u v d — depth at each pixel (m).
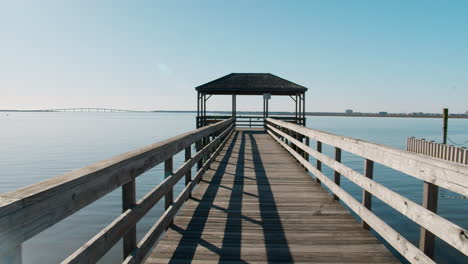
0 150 31.22
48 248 7.22
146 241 2.53
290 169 7.37
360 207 3.41
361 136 51.59
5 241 1.03
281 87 20.61
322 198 4.89
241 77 22.11
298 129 7.51
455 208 10.70
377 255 2.93
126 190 2.20
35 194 1.17
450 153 16.47
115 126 89.94
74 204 1.44
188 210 4.26
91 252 1.58
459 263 6.00
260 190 5.38
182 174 3.95
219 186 5.67
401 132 63.47
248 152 10.44
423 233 2.18
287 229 3.57
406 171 2.38
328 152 29.61
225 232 3.48
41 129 75.06
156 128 77.12
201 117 21.55
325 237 3.34
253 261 2.81
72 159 25.00
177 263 2.76
